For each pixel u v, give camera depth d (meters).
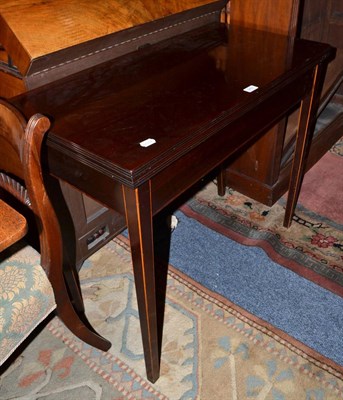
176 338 1.35
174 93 1.06
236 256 1.62
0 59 1.14
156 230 1.74
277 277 1.54
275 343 1.33
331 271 1.56
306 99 1.37
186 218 1.80
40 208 0.90
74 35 1.13
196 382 1.23
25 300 0.95
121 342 1.34
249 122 1.09
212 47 1.32
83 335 1.22
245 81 1.10
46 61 1.10
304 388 1.21
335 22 2.05
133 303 1.46
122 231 1.68
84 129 0.94
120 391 1.22
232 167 1.87
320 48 1.28
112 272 1.57
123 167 0.81
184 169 0.94
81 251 1.50
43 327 1.39
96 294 1.49
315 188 1.96
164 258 1.62
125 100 1.04
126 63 1.24
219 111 0.97
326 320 1.39
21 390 1.23
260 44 1.32
